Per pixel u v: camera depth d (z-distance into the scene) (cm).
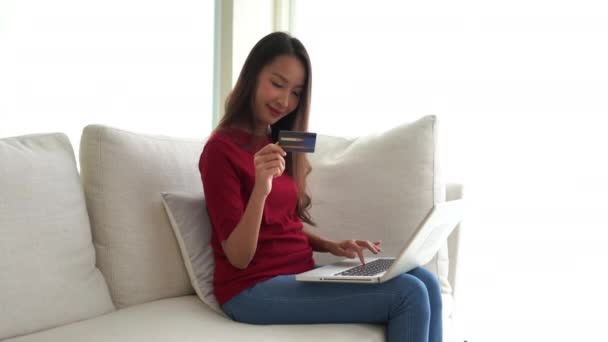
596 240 219
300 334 133
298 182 177
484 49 240
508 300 234
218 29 262
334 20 276
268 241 154
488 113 239
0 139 141
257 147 164
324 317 141
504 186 235
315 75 280
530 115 231
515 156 233
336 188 196
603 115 219
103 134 160
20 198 134
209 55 260
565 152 225
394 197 188
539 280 229
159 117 234
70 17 195
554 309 226
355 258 179
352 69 271
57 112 191
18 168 136
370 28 266
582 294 221
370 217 189
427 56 252
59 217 142
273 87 163
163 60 235
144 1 225
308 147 141
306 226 195
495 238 236
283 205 162
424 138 191
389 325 138
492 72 238
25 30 180
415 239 127
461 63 244
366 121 267
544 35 229
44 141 149
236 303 145
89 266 149
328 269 151
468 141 242
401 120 258
